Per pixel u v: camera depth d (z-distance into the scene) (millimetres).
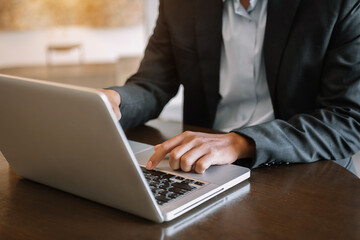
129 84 1370
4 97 714
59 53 5566
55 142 696
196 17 1382
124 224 665
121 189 662
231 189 813
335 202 754
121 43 5777
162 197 718
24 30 5312
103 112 589
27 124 717
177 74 1530
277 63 1262
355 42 1131
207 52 1381
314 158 981
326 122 1045
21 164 825
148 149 1016
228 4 1373
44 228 659
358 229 652
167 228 651
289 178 877
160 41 1505
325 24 1167
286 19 1229
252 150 954
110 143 610
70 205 740
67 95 618
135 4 5605
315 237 625
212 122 1450
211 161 851
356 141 1033
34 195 787
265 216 694
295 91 1258
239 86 1422
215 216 693
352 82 1107
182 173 841
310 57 1212
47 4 5344
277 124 1001
